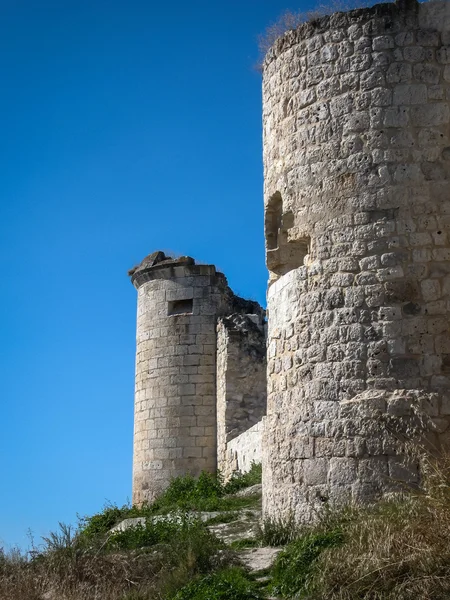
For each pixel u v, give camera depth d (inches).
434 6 547.5
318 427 529.0
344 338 530.0
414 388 510.3
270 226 606.2
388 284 525.0
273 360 579.5
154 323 1211.2
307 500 526.6
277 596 433.1
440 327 514.3
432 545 398.0
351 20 559.2
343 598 393.1
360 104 547.8
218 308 1189.7
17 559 576.1
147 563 532.7
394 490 497.0
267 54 613.3
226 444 1083.9
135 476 1200.8
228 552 508.7
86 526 849.5
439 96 537.0
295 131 575.8
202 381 1169.4
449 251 521.7
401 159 534.9
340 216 545.0
